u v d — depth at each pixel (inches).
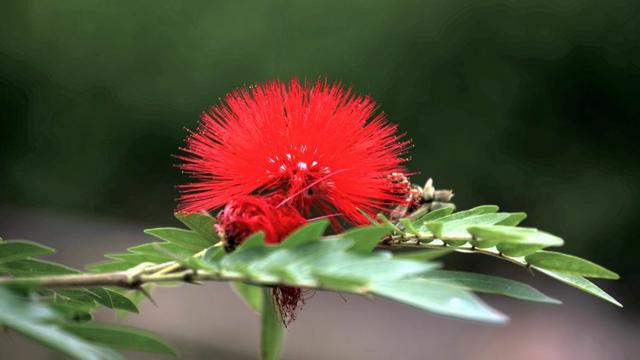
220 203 18.2
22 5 80.3
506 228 16.8
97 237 56.9
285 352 48.1
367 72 76.2
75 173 80.7
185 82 78.8
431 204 18.5
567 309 56.4
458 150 75.9
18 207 80.7
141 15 79.4
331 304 51.8
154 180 79.9
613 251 74.7
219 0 78.3
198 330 46.8
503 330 52.1
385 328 50.0
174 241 18.1
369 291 15.3
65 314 15.3
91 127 80.5
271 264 15.7
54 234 56.1
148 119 79.5
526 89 75.3
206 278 16.0
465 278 17.0
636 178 74.7
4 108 80.5
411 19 75.8
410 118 75.9
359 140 18.3
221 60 78.3
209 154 18.3
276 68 77.3
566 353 50.6
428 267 15.0
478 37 75.2
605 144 75.2
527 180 75.9
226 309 48.5
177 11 78.9
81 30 80.1
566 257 17.2
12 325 14.4
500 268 66.6
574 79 75.0
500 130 75.6
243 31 78.0
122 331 15.7
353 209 18.2
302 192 18.0
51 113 80.7
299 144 18.1
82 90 80.3
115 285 16.1
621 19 74.0
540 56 75.0
